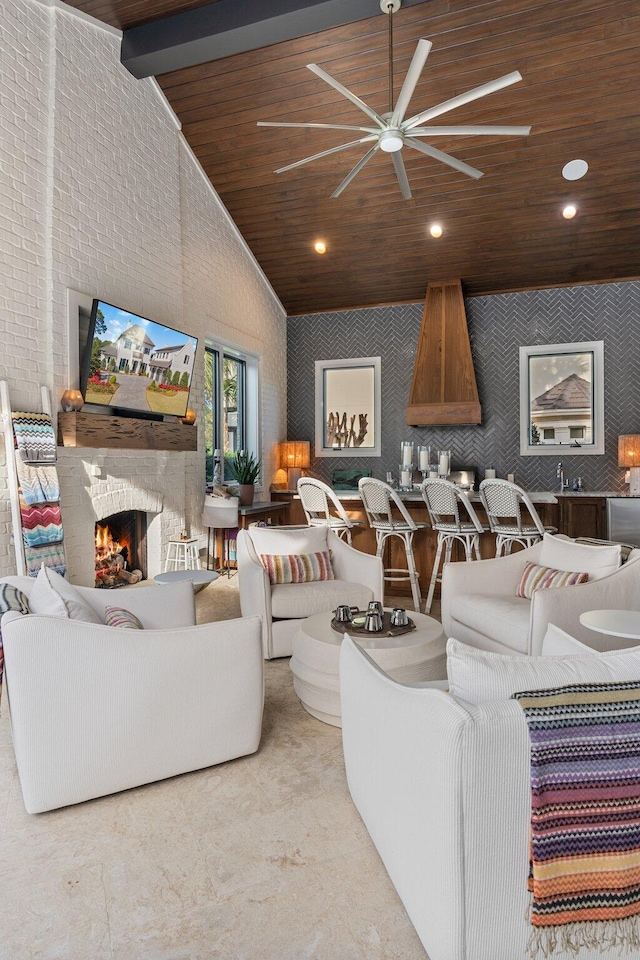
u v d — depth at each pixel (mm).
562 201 5410
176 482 5121
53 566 3547
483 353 6785
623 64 4281
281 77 4648
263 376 6945
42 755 1834
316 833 1787
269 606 3387
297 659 2658
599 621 2256
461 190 5441
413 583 4461
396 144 3127
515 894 1187
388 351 7188
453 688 1305
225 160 5473
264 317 6957
